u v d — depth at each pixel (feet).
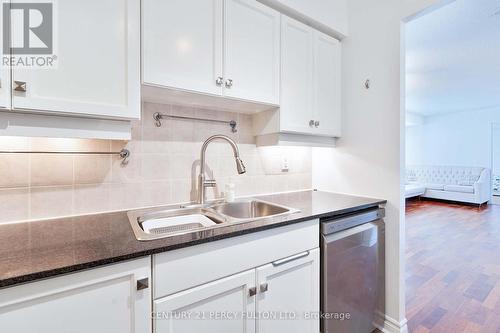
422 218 15.46
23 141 3.70
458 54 10.50
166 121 4.94
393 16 5.42
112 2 3.34
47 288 2.28
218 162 5.64
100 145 4.29
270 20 4.95
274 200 5.60
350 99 6.26
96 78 3.22
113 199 4.42
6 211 3.62
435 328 5.60
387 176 5.56
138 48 3.52
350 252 4.66
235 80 4.48
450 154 23.41
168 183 4.98
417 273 8.23
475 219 15.23
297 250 4.02
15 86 2.75
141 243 2.88
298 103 5.47
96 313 2.52
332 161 6.75
